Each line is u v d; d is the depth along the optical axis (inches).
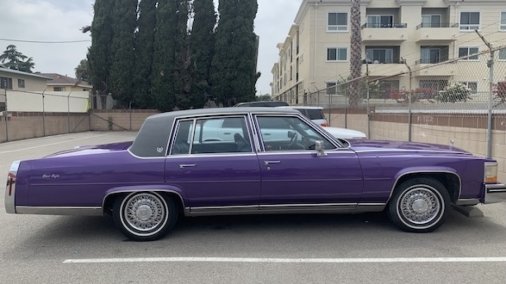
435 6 1471.5
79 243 209.0
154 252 194.1
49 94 1080.8
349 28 1443.2
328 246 198.1
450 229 222.2
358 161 210.4
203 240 209.3
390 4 1480.1
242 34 1172.5
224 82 1175.6
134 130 1259.2
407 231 217.0
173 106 1216.8
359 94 639.8
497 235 211.8
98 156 207.0
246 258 184.2
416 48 1472.7
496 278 161.0
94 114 1262.3
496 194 217.3
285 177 207.2
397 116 481.4
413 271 168.2
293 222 236.7
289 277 163.8
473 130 334.0
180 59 1194.0
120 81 1206.9
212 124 212.8
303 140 214.7
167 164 205.0
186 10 1184.8
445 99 388.2
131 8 1198.3
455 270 168.9
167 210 209.9
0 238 218.7
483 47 1455.5
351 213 243.0
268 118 215.3
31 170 201.9
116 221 209.0
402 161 211.5
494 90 322.0
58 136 1010.7
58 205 203.2
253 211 211.9
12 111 880.3
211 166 205.6
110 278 165.8
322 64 1460.4
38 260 186.4
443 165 212.4
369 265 174.9
